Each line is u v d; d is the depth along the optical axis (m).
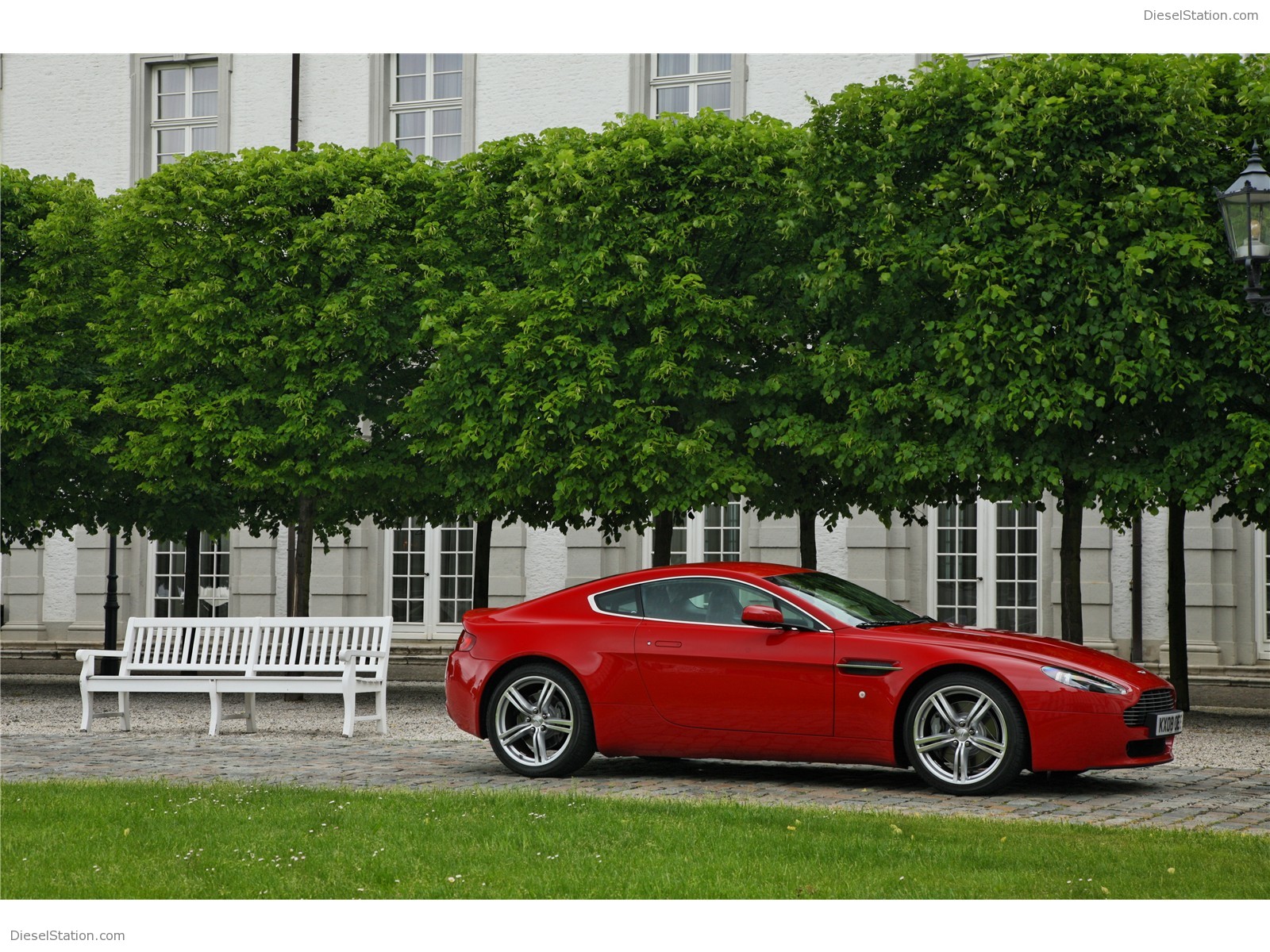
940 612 20.94
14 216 17.70
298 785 8.39
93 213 17.56
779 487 15.09
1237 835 6.78
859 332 13.77
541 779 9.06
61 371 17.48
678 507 13.63
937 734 8.30
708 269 14.32
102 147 25.95
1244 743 11.75
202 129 25.70
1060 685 8.05
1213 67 13.08
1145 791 8.54
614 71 23.17
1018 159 12.55
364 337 15.76
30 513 17.80
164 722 13.37
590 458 13.66
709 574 9.04
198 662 12.30
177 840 6.60
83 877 5.86
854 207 13.25
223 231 16.12
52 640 25.50
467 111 23.88
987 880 5.69
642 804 7.53
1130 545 19.95
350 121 24.56
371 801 7.68
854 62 21.81
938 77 13.17
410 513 17.86
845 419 14.14
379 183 16.53
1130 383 11.89
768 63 22.23
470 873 5.90
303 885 5.71
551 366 13.90
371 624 12.05
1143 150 12.47
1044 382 12.23
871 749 8.37
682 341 13.77
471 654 9.41
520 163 16.30
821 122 13.62
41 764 9.81
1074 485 13.30
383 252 15.85
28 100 26.33
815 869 5.91
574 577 22.70
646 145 14.09
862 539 21.16
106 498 18.41
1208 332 12.05
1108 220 12.27
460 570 23.55
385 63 24.50
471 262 16.11
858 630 8.52
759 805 7.57
